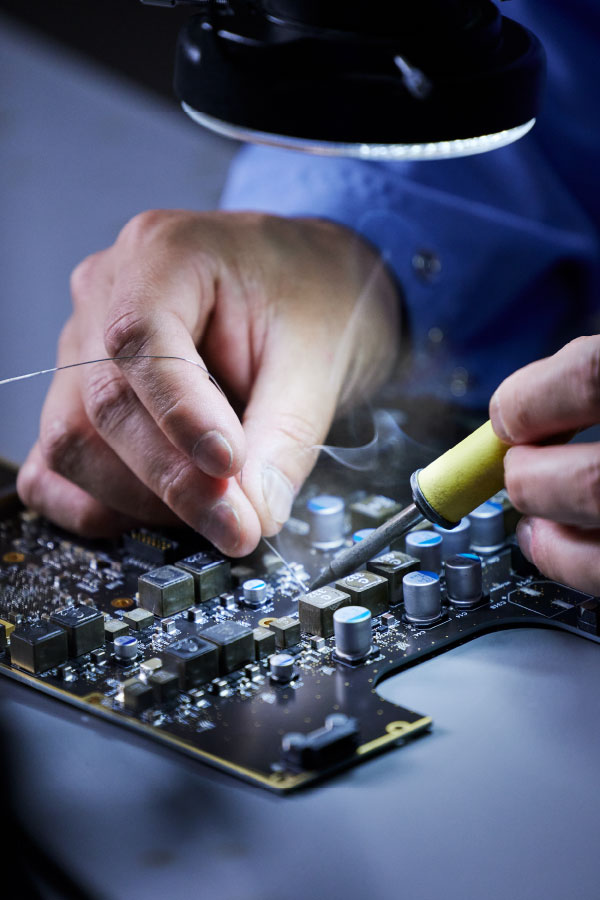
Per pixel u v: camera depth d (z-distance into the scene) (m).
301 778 1.03
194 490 1.38
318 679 1.21
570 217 2.38
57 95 3.31
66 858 0.95
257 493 1.43
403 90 0.96
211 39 1.02
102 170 3.32
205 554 1.45
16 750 1.11
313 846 0.95
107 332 1.45
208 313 1.63
